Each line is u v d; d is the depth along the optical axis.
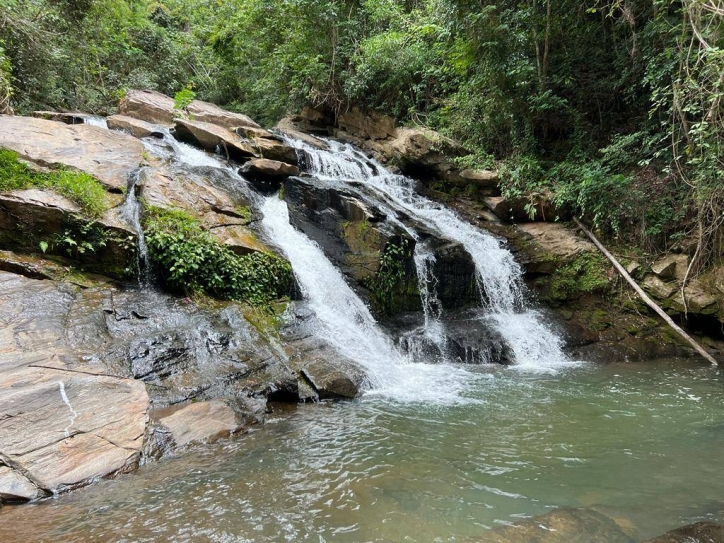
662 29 9.30
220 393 5.63
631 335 10.02
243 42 21.11
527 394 6.79
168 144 11.70
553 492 3.93
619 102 12.49
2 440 3.86
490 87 12.78
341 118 18.05
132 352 5.69
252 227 9.31
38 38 14.75
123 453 4.18
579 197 11.27
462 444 4.94
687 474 4.30
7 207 6.77
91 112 18.06
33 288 6.24
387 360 8.08
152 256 7.57
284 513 3.50
